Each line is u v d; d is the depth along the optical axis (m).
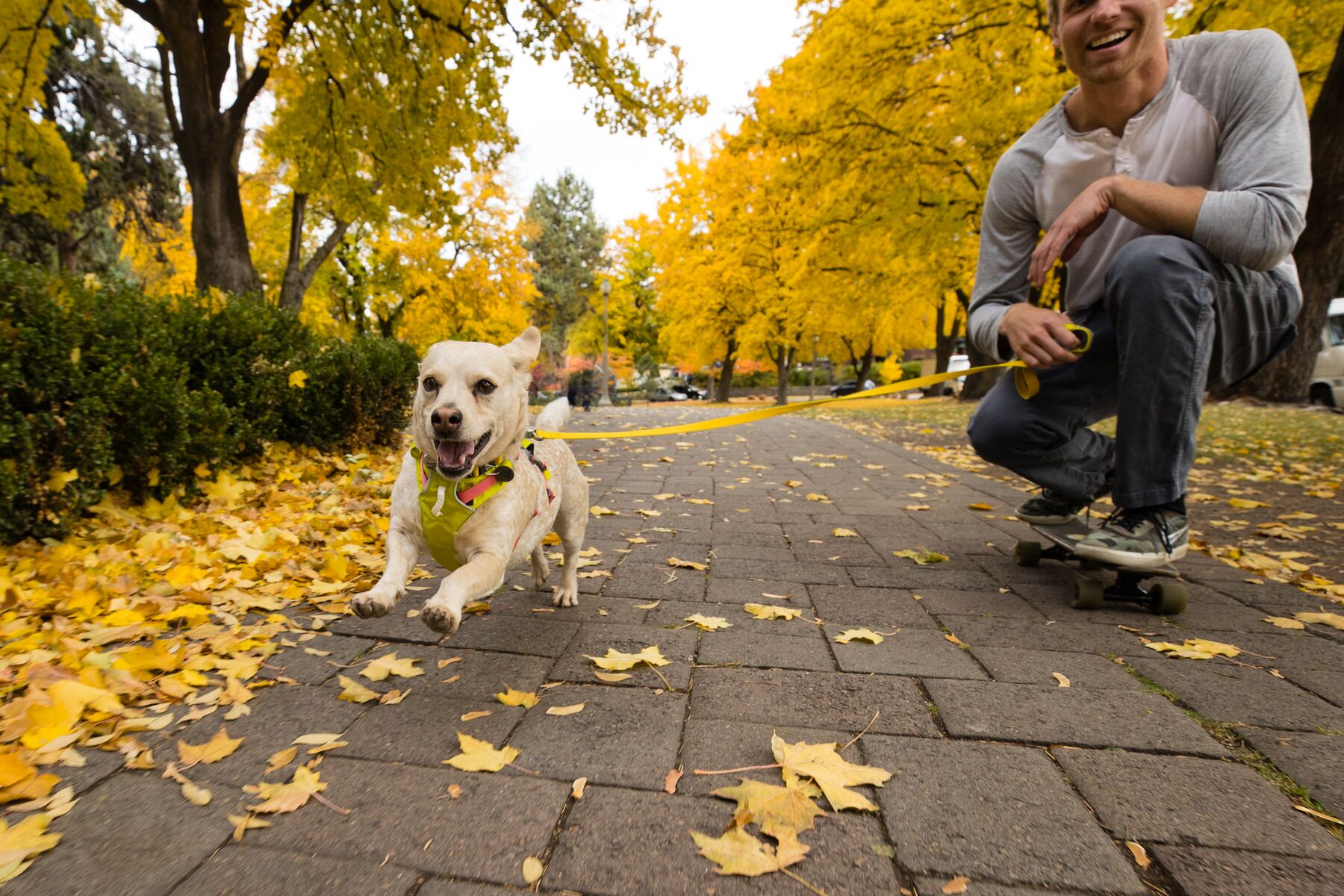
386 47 9.51
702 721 1.95
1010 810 1.54
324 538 3.96
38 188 10.57
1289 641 2.51
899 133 12.02
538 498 2.52
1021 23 10.38
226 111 9.36
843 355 34.19
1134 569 2.75
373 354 7.04
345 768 1.70
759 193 19.52
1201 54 2.64
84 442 3.59
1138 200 2.50
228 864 1.36
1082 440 3.17
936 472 6.89
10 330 3.31
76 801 1.55
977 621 2.75
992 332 3.00
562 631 2.67
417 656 2.42
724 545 4.03
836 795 1.54
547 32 9.44
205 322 5.16
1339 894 1.29
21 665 2.15
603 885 1.31
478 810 1.54
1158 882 1.33
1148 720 1.93
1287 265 2.70
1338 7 8.91
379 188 12.24
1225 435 8.59
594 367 48.38
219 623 2.67
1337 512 4.67
